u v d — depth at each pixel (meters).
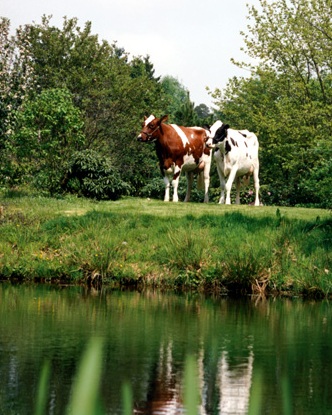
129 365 7.41
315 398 6.25
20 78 24.20
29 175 25.27
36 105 24.70
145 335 9.16
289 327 9.98
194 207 20.19
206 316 10.86
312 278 13.64
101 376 6.90
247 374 7.14
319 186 22.89
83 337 8.90
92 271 14.98
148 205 20.62
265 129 32.00
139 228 16.61
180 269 14.66
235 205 21.14
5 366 7.24
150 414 5.50
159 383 6.64
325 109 30.81
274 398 6.23
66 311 11.03
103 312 11.00
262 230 15.79
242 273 13.90
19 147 24.52
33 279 15.21
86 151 25.33
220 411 5.74
